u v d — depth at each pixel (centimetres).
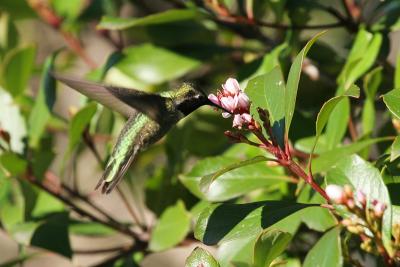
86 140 1012
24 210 1012
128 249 1041
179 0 1049
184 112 786
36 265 1609
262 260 637
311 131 877
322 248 621
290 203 666
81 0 1207
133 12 1338
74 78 719
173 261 1581
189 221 930
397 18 909
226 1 970
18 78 1094
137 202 1070
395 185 674
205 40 1102
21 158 970
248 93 716
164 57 1044
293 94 657
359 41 873
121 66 1044
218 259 739
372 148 931
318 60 1029
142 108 750
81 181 1464
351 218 645
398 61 793
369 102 836
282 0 938
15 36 1251
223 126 1099
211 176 630
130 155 822
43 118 1021
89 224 1062
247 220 658
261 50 1063
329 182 658
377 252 652
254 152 853
